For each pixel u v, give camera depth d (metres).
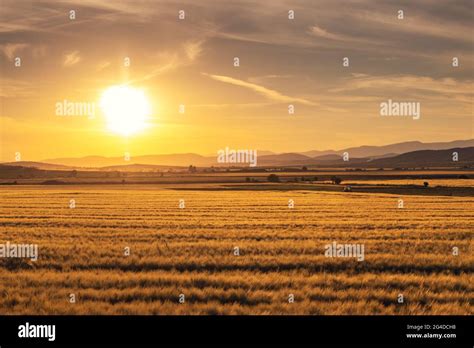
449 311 11.51
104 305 11.66
